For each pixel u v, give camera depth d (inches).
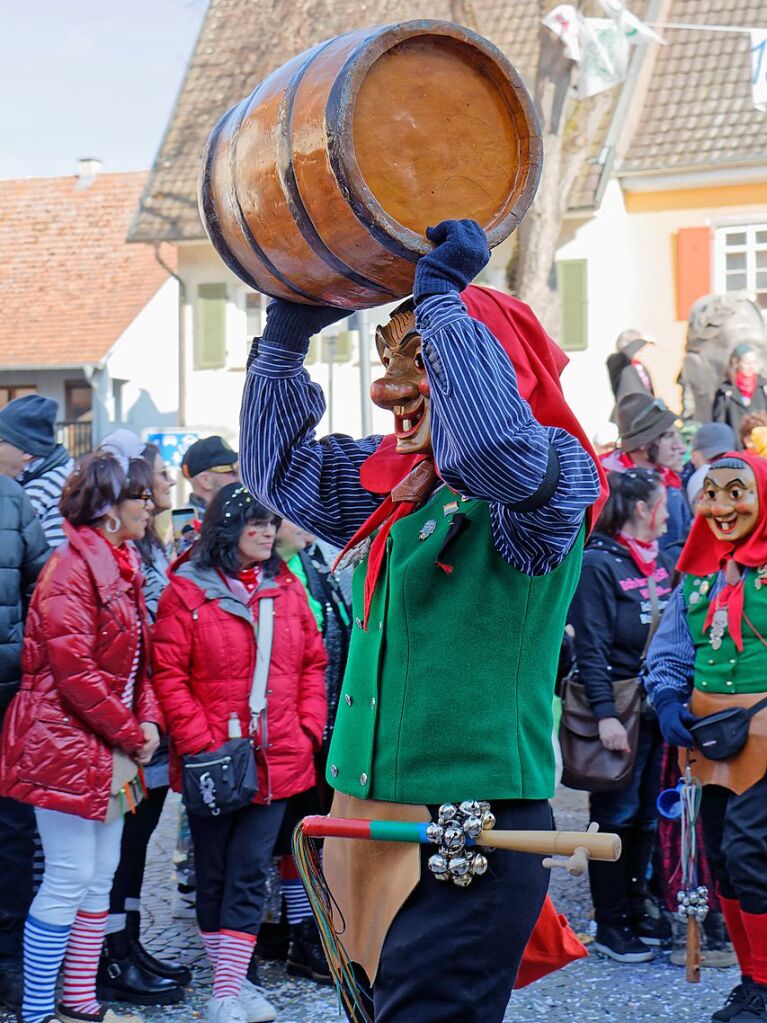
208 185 91.5
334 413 765.9
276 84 87.0
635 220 725.9
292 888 184.4
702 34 744.3
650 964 192.4
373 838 86.9
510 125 87.5
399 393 89.5
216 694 164.7
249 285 95.7
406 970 86.0
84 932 161.6
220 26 816.9
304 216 84.1
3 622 160.6
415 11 661.3
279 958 191.0
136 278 1094.4
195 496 222.4
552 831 84.0
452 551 88.0
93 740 155.3
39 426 193.9
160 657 165.3
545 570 86.0
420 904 87.0
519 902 86.7
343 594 187.8
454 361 79.7
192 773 161.3
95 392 1035.9
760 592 163.8
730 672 164.6
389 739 88.9
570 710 193.8
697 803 166.4
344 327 522.0
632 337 416.8
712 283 714.2
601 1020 171.2
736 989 164.6
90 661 153.8
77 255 1120.2
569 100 546.6
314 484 102.3
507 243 621.0
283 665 168.1
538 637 89.3
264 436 101.4
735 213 711.7
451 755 86.9
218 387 815.1
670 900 194.9
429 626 88.3
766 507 164.1
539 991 181.6
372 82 84.1
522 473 79.3
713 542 170.9
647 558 197.3
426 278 81.9
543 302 557.6
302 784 167.3
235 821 166.2
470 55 86.5
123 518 159.3
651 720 196.1
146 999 173.3
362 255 84.2
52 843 156.6
